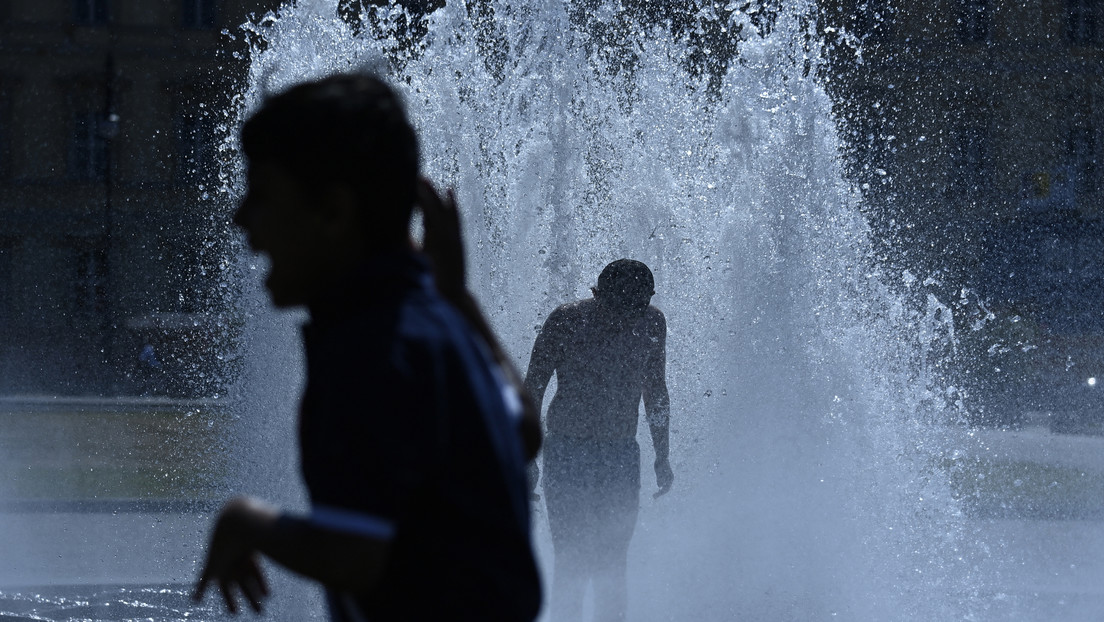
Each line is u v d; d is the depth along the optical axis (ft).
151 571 65.67
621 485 51.37
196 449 129.80
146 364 301.22
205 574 15.69
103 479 101.91
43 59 417.90
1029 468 121.39
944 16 376.68
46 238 410.52
